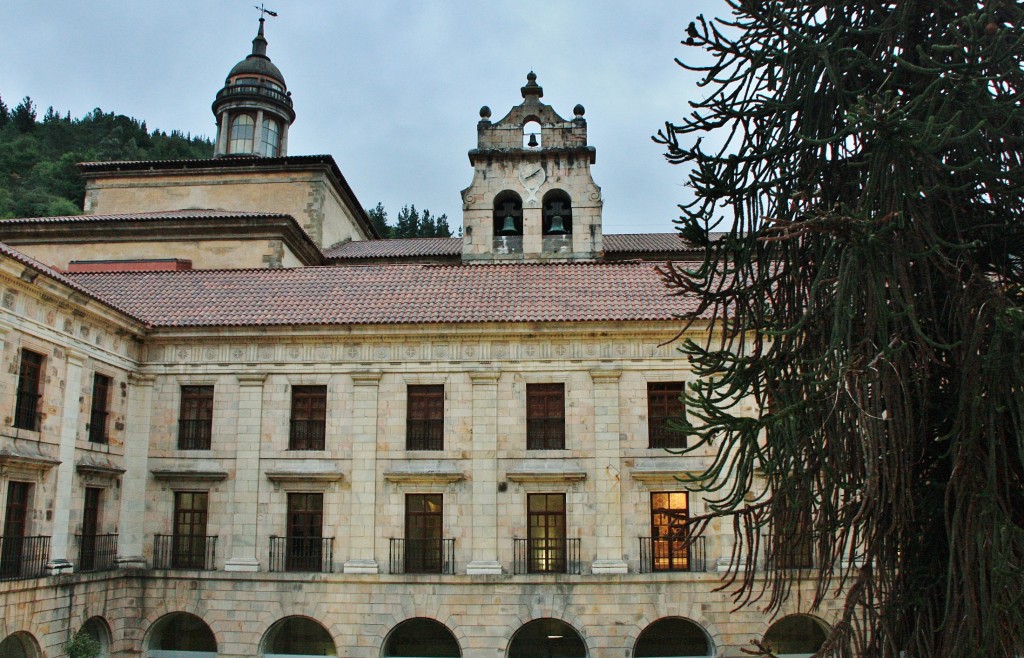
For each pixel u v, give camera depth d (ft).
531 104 124.16
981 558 31.17
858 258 34.06
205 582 90.84
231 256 122.83
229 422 95.14
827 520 36.91
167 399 96.53
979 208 37.70
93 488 89.40
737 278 42.19
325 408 95.14
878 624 35.83
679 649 90.58
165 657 91.15
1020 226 36.60
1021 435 31.32
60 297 81.05
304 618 93.66
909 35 38.99
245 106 159.02
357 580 89.40
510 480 91.45
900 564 37.32
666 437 92.22
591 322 92.48
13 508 76.79
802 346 38.99
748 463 37.81
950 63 33.73
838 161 39.58
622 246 126.31
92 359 88.58
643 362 93.30
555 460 91.81
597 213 120.47
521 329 93.50
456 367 94.17
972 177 35.99
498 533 90.27
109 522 91.40
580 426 92.43
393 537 90.99
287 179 138.21
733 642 86.48
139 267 122.83
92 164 139.03
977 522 32.04
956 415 34.04
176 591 90.94
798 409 35.06
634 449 91.61
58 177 304.91
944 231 37.76
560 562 90.48
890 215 32.60
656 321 92.38
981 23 33.14
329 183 141.90
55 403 82.02
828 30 40.19
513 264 110.83
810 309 35.01
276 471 92.79
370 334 94.63
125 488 94.43
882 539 36.11
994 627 30.73
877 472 31.55
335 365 95.25
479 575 88.38
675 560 89.61
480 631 87.51
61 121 431.02
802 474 36.50
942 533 36.65
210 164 138.62
